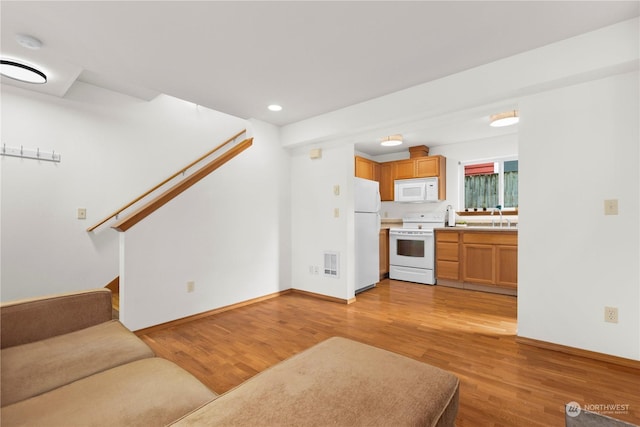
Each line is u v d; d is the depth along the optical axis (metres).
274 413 0.73
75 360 1.22
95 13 1.73
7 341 1.33
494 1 1.68
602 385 1.81
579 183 2.19
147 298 2.72
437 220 5.10
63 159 2.98
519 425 1.48
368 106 3.11
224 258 3.35
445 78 2.59
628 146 2.03
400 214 5.61
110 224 3.29
